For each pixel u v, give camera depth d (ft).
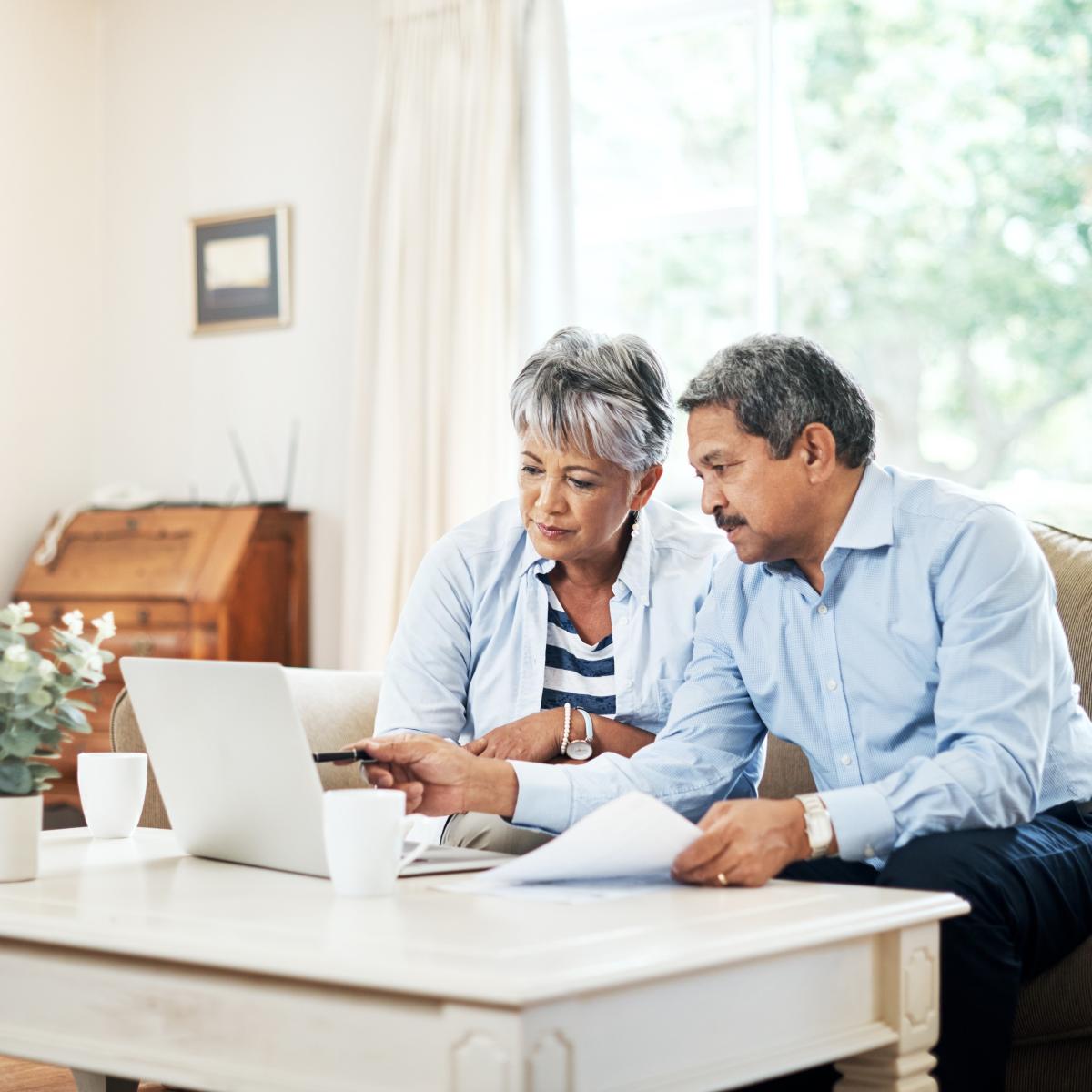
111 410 14.76
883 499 5.39
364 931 3.50
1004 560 5.14
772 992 3.60
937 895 4.17
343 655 12.85
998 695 4.95
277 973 3.25
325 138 13.61
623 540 6.42
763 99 12.39
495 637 6.38
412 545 12.51
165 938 3.48
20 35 14.02
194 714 4.65
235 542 12.47
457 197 12.46
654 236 13.00
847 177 12.96
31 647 12.82
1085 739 5.43
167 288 14.48
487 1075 2.96
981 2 12.50
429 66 12.64
